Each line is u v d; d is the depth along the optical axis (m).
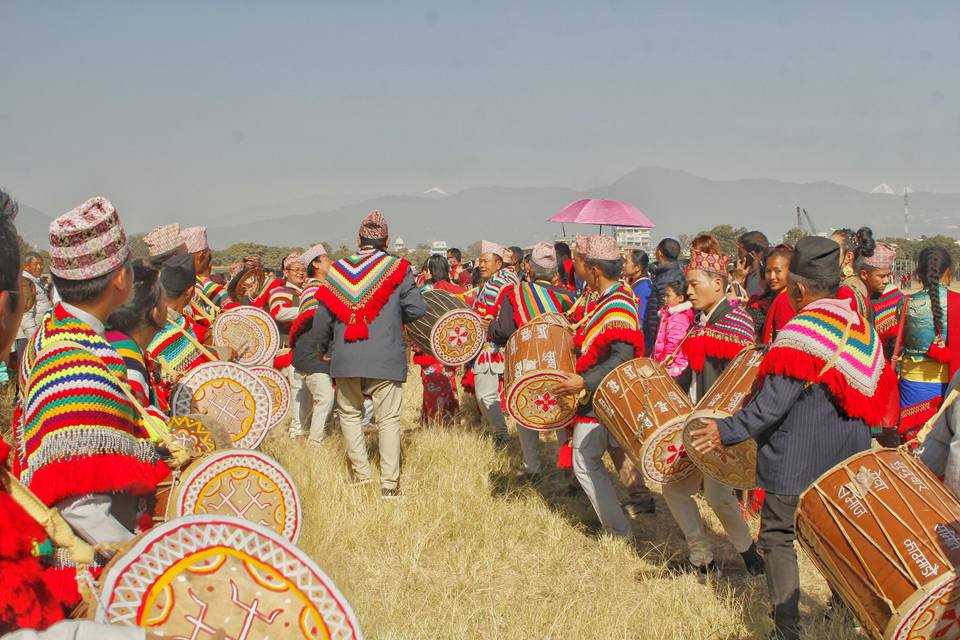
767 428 4.15
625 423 5.29
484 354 8.73
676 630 4.70
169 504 3.47
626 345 5.67
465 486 7.16
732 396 4.71
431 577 5.51
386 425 6.96
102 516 2.50
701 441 4.24
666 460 5.21
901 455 3.66
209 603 2.11
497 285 9.09
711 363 6.27
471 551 5.80
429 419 9.63
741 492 6.88
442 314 8.49
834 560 3.65
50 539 2.34
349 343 6.80
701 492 7.21
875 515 3.50
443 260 11.75
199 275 7.73
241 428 4.86
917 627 3.39
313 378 8.49
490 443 8.59
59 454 2.45
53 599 1.97
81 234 2.78
